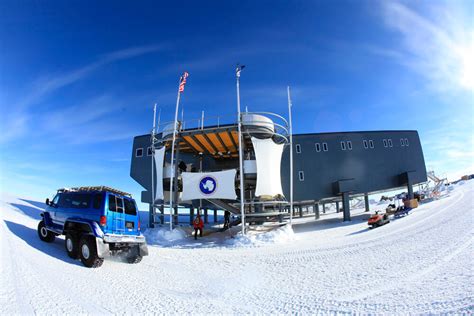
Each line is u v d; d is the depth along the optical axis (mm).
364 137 30672
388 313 4801
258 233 17766
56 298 5391
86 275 7234
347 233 18359
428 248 10391
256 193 17797
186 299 5992
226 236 19172
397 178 30500
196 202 25469
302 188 28844
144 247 9664
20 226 11898
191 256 11602
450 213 20156
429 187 37688
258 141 18391
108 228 8508
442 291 5652
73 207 9273
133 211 9688
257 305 5613
